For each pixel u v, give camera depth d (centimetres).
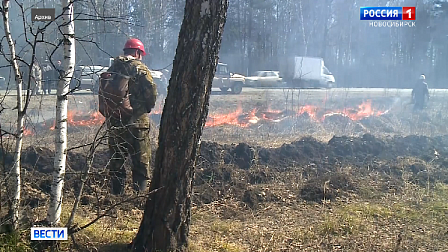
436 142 916
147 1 1311
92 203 504
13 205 369
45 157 629
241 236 453
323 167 732
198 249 389
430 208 555
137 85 516
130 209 499
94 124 1011
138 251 371
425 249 434
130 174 608
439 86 3020
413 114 1592
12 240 355
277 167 707
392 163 762
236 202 560
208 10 346
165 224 364
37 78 386
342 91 2277
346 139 867
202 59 350
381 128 1326
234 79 2375
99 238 404
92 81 435
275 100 1833
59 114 367
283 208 550
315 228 480
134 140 521
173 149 358
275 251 415
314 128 1240
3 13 342
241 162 721
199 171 641
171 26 1912
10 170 370
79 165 636
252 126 1265
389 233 473
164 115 362
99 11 395
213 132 1138
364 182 652
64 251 373
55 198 371
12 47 350
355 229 476
